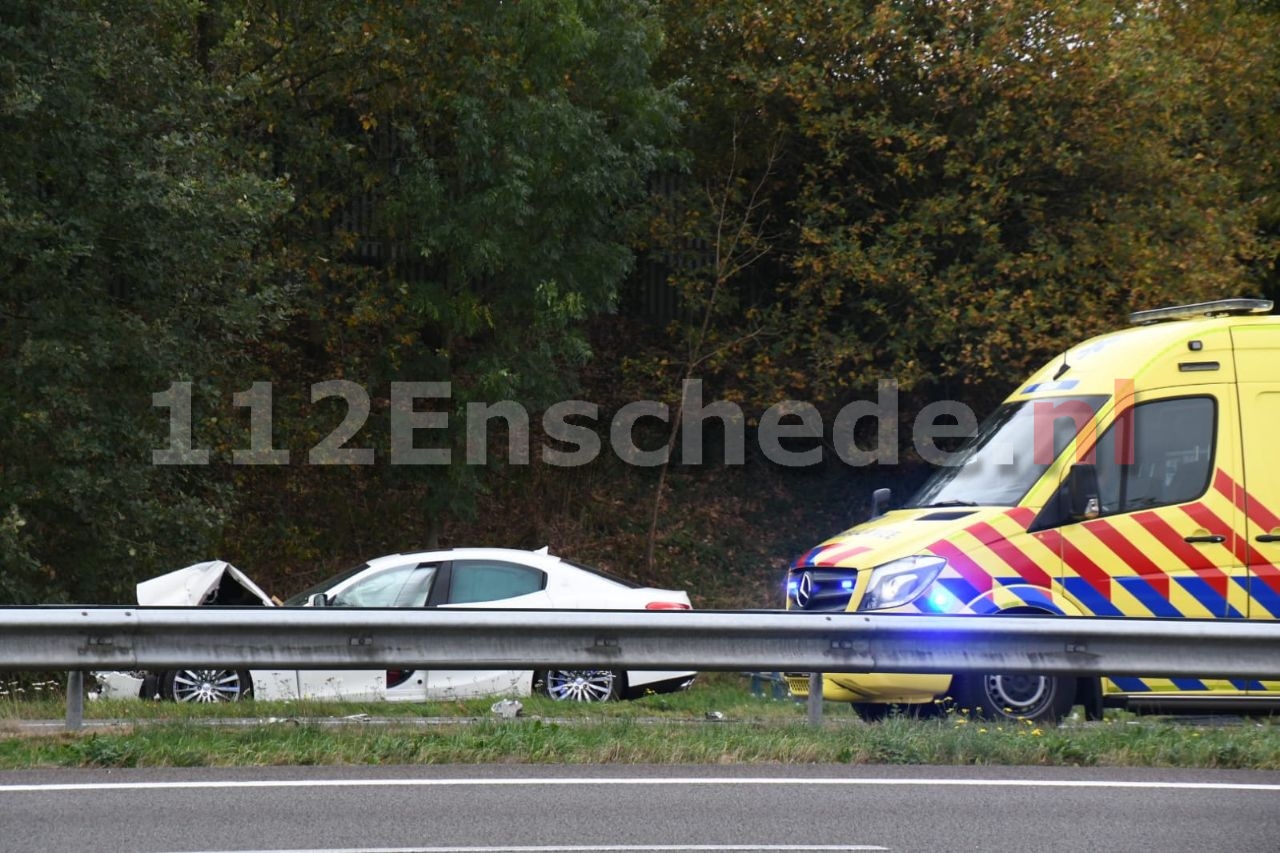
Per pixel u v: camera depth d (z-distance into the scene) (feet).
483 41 92.22
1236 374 50.57
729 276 108.06
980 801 34.81
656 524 107.45
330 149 94.99
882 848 29.84
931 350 105.70
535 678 66.13
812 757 40.45
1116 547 48.98
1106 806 34.47
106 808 32.71
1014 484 50.14
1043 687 48.37
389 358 97.71
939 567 48.03
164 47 84.48
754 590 104.99
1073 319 95.35
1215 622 45.21
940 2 100.42
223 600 68.03
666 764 39.40
